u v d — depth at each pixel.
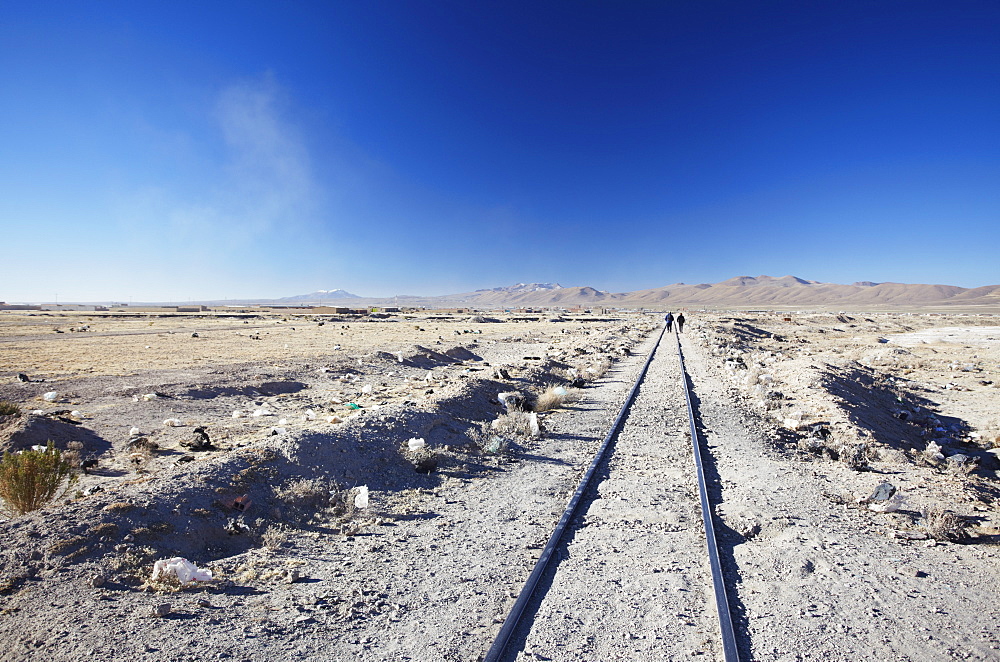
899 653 4.45
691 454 10.80
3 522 6.34
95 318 86.31
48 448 7.91
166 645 4.55
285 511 7.91
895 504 7.84
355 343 41.66
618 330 61.75
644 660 4.38
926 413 19.61
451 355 36.66
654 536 6.95
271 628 4.90
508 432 13.07
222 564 6.25
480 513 8.00
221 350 35.09
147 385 19.78
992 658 4.39
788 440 12.47
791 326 79.50
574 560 6.29
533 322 96.12
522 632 4.82
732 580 5.76
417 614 5.19
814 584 5.62
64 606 5.05
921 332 63.03
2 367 24.47
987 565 6.12
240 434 13.64
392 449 10.78
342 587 5.76
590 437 12.62
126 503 6.86
